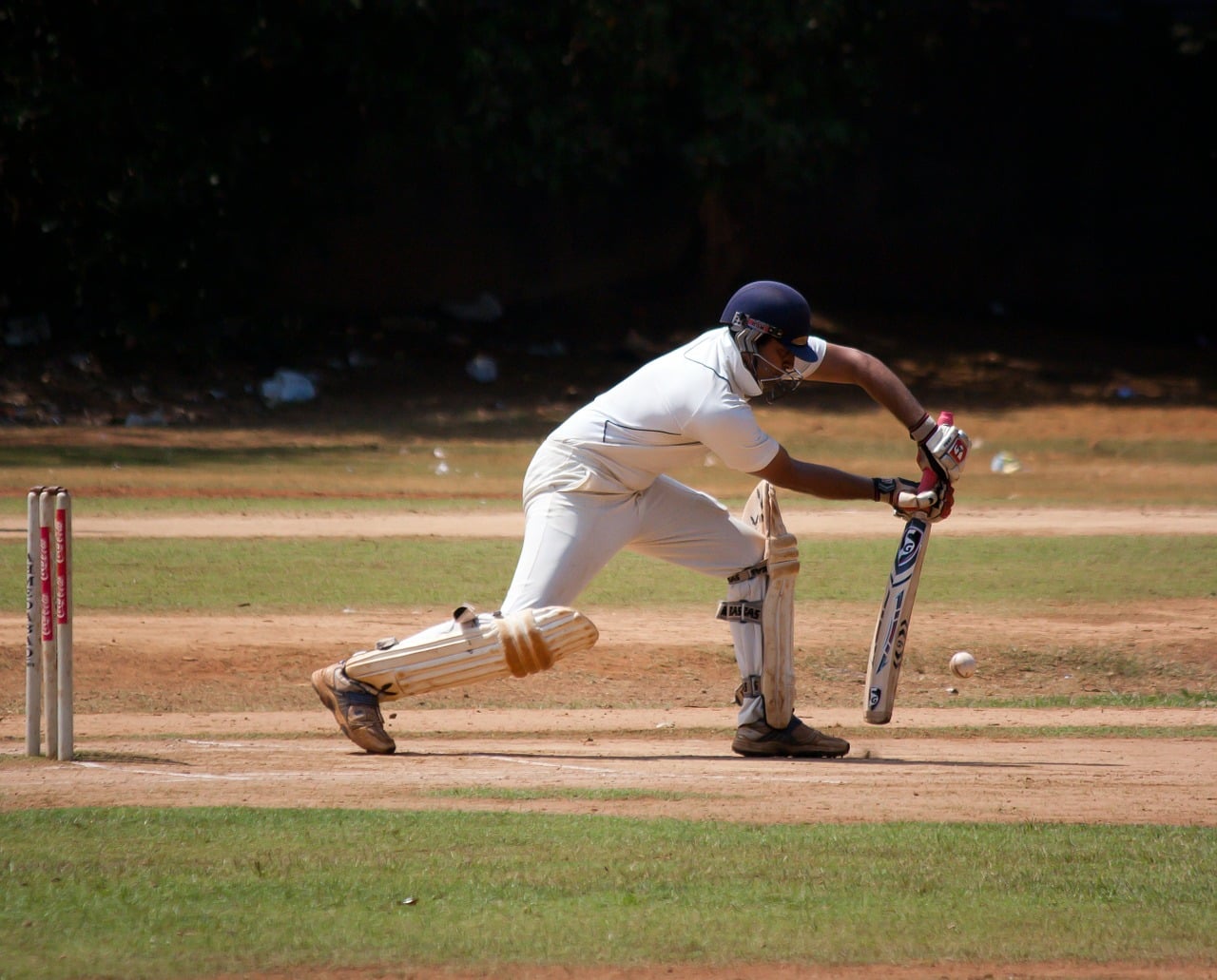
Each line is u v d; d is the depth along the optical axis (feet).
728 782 78.48
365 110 360.28
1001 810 72.64
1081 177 472.03
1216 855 64.03
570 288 419.33
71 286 355.15
